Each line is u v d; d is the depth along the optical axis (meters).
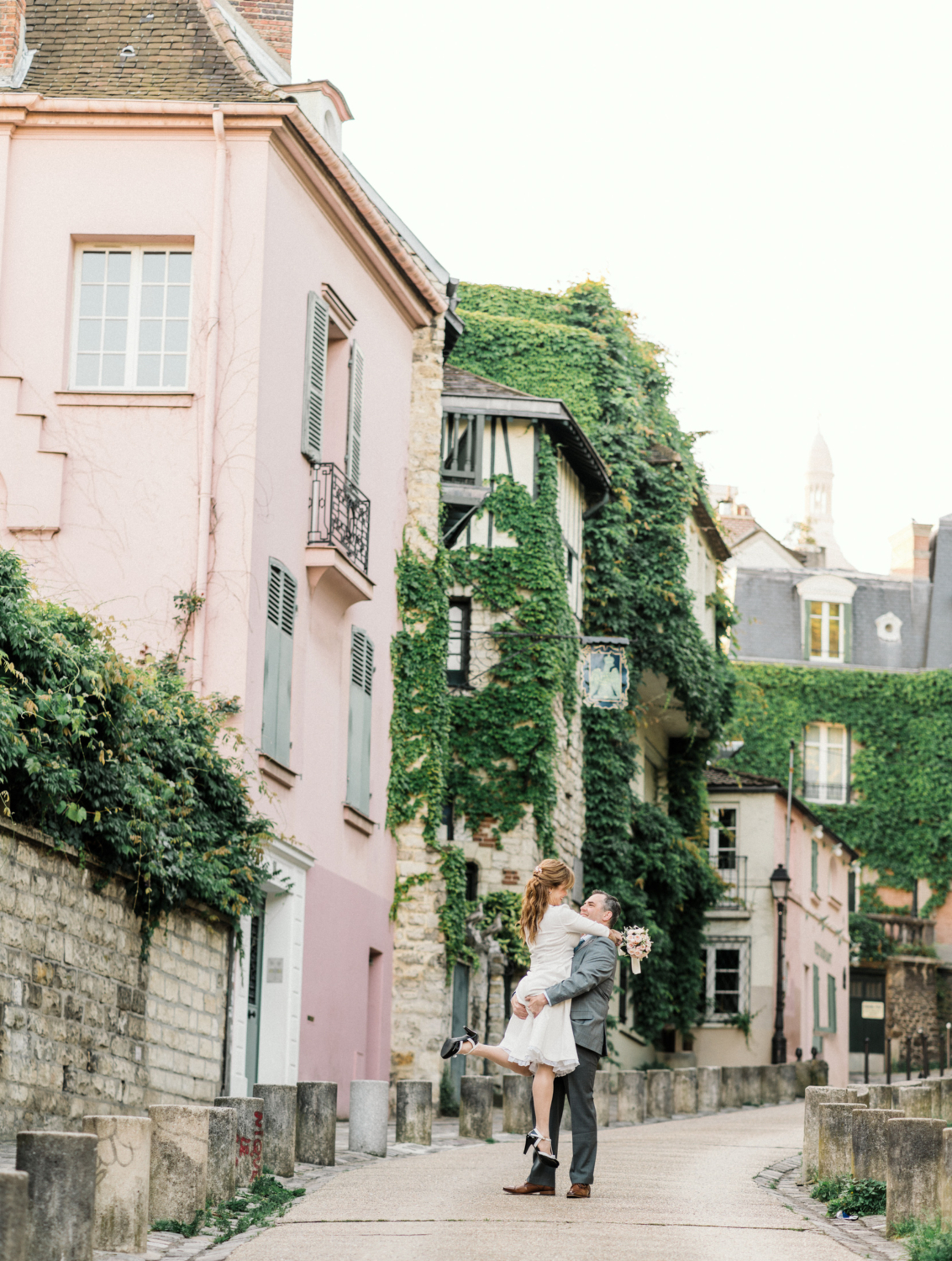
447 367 27.41
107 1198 7.88
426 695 21.91
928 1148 8.70
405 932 21.45
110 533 17.11
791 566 60.34
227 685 16.72
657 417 32.56
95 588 17.02
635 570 30.78
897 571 57.28
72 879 11.82
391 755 21.67
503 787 25.61
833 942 46.22
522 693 25.75
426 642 22.05
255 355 17.30
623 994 31.72
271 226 17.73
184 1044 14.11
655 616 30.64
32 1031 11.18
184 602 16.77
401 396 22.41
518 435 26.45
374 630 21.08
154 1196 8.73
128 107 17.52
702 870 35.38
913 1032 50.00
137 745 13.02
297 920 18.02
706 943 40.88
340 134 21.05
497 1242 7.91
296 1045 17.86
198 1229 8.66
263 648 17.22
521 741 25.61
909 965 50.31
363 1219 8.86
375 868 20.91
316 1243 7.97
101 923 12.32
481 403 26.22
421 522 22.44
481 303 31.11
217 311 17.36
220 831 14.73
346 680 19.89
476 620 26.05
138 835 12.53
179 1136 8.78
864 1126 10.47
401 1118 15.08
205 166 17.64
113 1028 12.57
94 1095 12.17
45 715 11.29
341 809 19.62
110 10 18.81
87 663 12.13
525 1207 9.20
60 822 11.59
